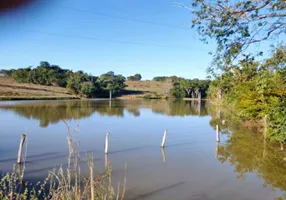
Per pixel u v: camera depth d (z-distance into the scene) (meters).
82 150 16.36
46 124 27.19
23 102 59.25
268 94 18.47
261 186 10.49
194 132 24.47
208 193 9.70
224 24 5.59
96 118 34.69
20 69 104.38
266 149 16.77
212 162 14.07
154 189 9.95
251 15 5.46
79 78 95.50
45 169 11.94
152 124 29.94
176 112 46.25
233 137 21.36
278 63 10.07
